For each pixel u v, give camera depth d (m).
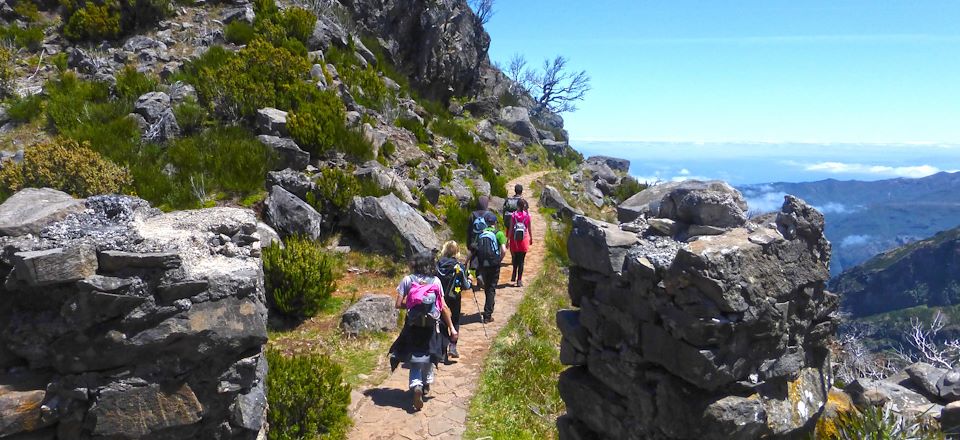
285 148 12.55
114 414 3.78
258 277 4.34
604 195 29.64
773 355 4.20
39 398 3.68
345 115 14.93
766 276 4.01
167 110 12.80
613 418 4.89
